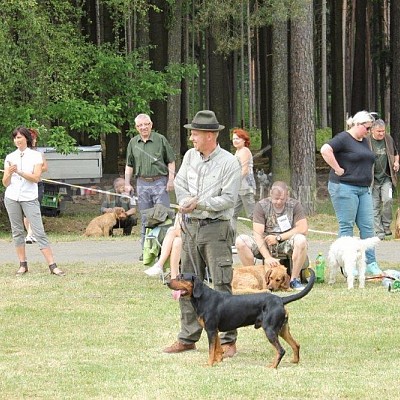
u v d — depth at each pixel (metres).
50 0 25.42
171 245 13.75
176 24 32.47
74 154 26.05
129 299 12.78
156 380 8.61
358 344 10.09
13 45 23.77
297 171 26.70
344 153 13.91
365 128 13.90
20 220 14.98
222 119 38.03
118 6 27.38
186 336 9.80
